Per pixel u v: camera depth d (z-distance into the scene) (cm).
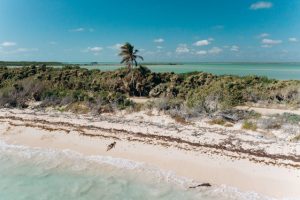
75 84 5825
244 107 3928
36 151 2669
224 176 2098
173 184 2044
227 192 1914
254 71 14075
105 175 2211
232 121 3148
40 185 2119
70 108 3991
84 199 1927
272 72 12975
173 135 2847
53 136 2973
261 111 3641
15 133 3103
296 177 2027
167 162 2339
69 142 2816
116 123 3278
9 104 4344
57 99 4300
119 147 2644
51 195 1988
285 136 2712
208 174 2134
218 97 3878
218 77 5888
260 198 1830
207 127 3091
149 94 5253
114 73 6128
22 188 2089
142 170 2248
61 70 7488
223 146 2547
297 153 2356
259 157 2316
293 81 4916
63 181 2158
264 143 2570
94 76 6481
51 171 2308
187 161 2328
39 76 6588
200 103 3494
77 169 2317
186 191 1953
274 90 4419
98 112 3778
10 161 2492
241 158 2314
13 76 6906
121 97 4072
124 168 2292
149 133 2931
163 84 5359
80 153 2584
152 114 3531
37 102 4428
